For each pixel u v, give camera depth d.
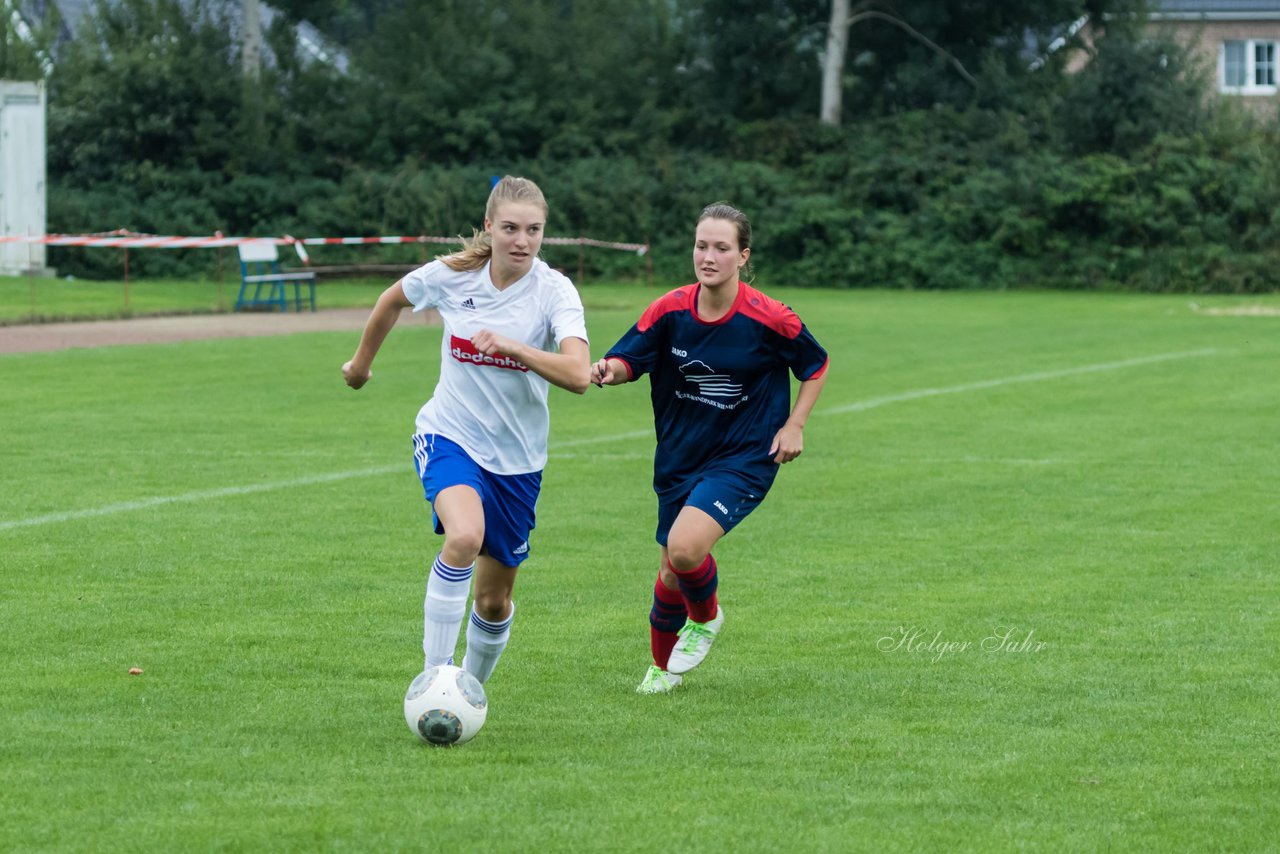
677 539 14.90
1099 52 109.25
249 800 11.82
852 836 11.16
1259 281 99.19
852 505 26.81
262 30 125.81
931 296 95.00
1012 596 19.98
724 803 11.85
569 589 20.30
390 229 109.25
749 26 112.69
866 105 117.75
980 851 10.89
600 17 119.88
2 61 111.81
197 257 104.62
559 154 113.88
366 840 10.95
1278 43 132.25
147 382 43.31
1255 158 103.31
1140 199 102.31
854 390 44.50
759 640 17.73
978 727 14.12
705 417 15.62
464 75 115.25
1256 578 21.16
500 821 11.38
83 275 103.56
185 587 19.92
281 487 27.48
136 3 114.56
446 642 14.03
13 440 32.44
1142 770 12.84
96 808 11.59
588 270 107.44
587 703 15.01
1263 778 12.66
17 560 21.36
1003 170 107.06
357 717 14.35
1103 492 28.12
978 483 29.11
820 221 104.94
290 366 47.97
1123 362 52.78
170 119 110.44
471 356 14.34
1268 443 34.47
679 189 108.38
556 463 31.19
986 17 114.75
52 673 15.80
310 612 18.72
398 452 31.72
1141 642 17.56
